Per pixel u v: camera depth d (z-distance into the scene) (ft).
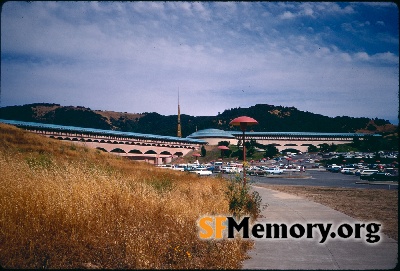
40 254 19.83
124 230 23.11
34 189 27.02
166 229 25.27
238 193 35.60
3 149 77.20
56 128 320.29
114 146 371.76
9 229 21.80
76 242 21.56
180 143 473.26
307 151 546.26
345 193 71.10
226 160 431.84
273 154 441.27
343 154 388.57
